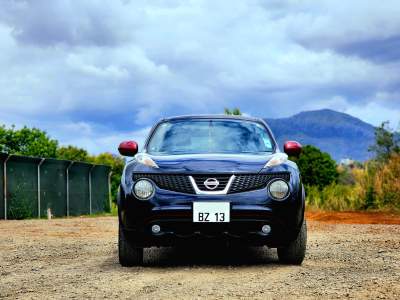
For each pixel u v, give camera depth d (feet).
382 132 59.00
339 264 21.65
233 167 20.43
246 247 27.17
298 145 23.00
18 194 70.03
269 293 15.58
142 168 20.84
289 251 21.20
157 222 20.16
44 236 35.06
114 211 91.97
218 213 19.97
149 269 20.70
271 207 20.16
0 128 148.05
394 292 15.47
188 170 20.38
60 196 77.97
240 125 24.06
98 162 191.62
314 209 59.36
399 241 29.32
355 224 40.50
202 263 22.06
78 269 21.04
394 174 56.24
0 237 34.30
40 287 17.30
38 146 148.77
